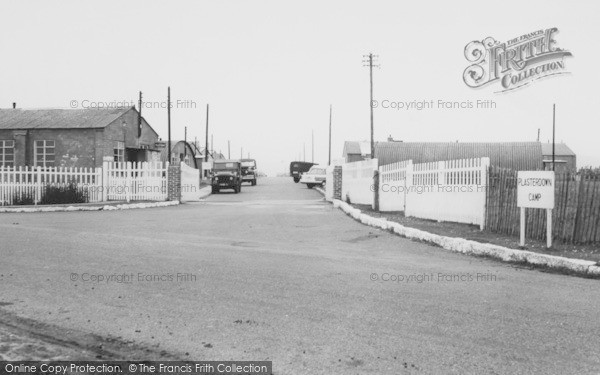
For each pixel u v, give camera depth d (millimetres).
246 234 12766
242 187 46812
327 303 6148
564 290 6832
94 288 6879
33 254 9375
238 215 18016
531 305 6070
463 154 43219
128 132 37938
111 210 20766
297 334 5051
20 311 5828
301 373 4152
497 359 4414
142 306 6027
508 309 5898
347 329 5191
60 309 5906
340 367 4262
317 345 4754
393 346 4723
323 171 44969
